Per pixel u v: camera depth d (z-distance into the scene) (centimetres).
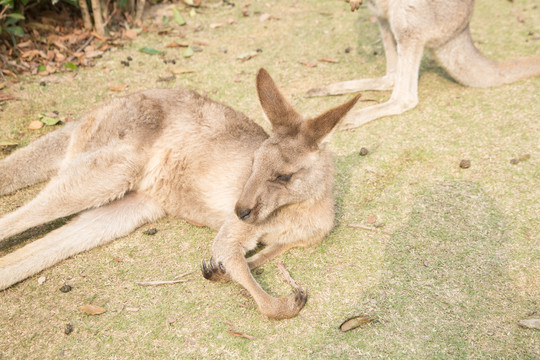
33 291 178
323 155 183
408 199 198
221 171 191
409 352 168
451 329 171
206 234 193
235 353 169
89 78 236
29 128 215
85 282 181
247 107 226
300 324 173
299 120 182
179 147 193
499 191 198
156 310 176
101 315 175
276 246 188
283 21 286
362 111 221
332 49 257
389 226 192
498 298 176
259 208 177
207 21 282
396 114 224
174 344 170
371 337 171
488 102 227
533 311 174
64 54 244
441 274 181
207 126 194
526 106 224
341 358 168
